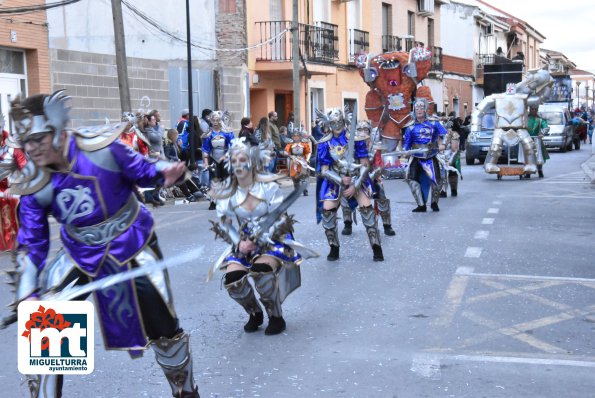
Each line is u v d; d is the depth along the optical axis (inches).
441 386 202.7
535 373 211.6
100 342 247.9
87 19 859.4
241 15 1033.5
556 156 1330.0
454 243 425.4
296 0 980.6
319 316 276.4
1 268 377.4
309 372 215.9
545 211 566.9
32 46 733.3
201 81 982.4
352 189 366.0
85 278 163.6
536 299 295.3
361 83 1418.6
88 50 861.8
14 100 152.9
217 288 326.0
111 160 159.3
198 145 762.2
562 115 1457.9
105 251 161.9
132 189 166.2
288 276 257.4
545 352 230.4
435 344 240.1
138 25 956.0
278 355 232.1
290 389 202.7
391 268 357.4
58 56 767.7
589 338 244.2
